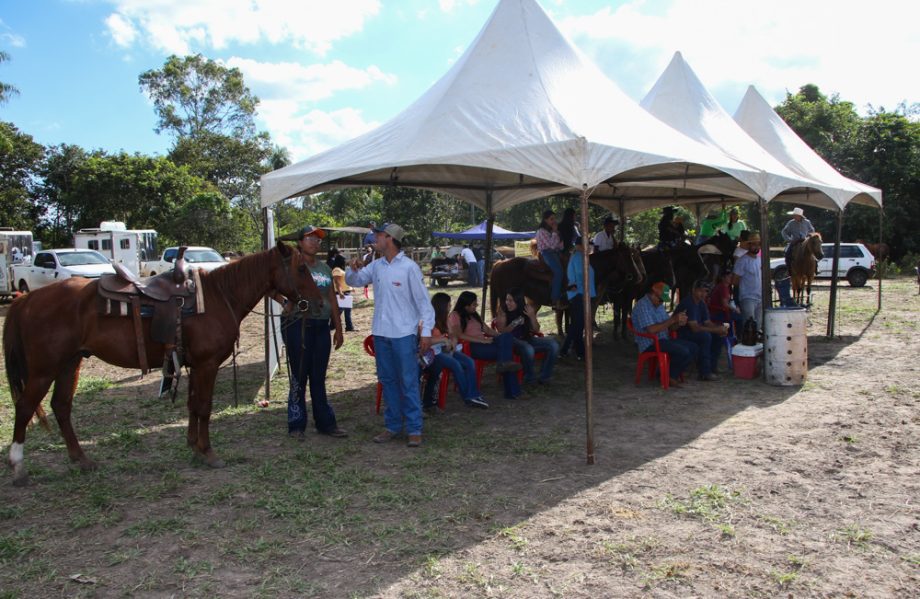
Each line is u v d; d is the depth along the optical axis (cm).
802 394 753
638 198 1501
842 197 1068
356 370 959
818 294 1892
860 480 488
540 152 545
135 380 912
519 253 3180
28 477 507
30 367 495
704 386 809
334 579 359
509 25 713
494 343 746
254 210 5159
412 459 553
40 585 357
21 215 4222
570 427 643
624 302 1111
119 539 412
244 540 408
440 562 374
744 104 1245
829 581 346
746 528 411
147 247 2814
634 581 349
